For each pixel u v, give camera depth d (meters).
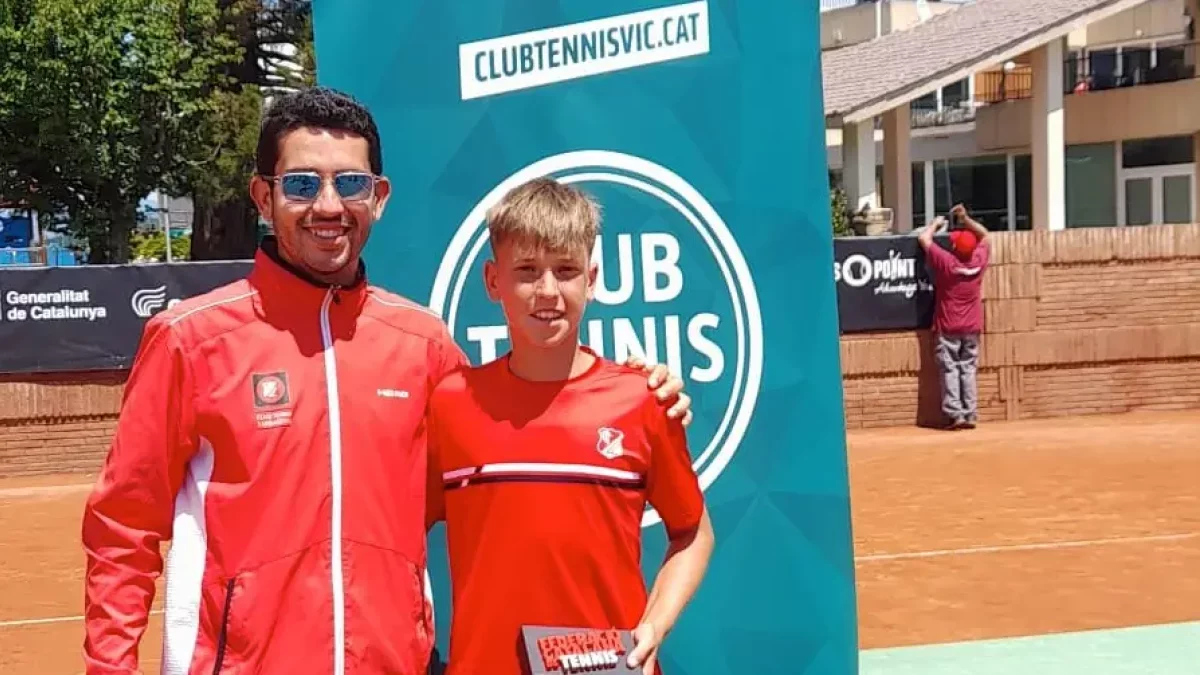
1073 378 14.23
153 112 25.42
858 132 23.11
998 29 25.22
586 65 3.72
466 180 3.74
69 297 12.45
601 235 3.74
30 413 12.42
